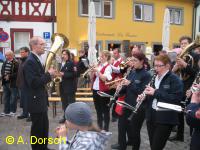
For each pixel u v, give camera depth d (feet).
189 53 18.65
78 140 8.66
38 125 16.02
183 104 15.35
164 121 13.24
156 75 14.03
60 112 30.12
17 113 29.19
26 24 52.80
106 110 20.70
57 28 54.19
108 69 20.34
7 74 27.61
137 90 15.25
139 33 62.95
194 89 10.71
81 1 56.03
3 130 22.98
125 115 16.07
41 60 15.94
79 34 55.88
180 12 70.08
